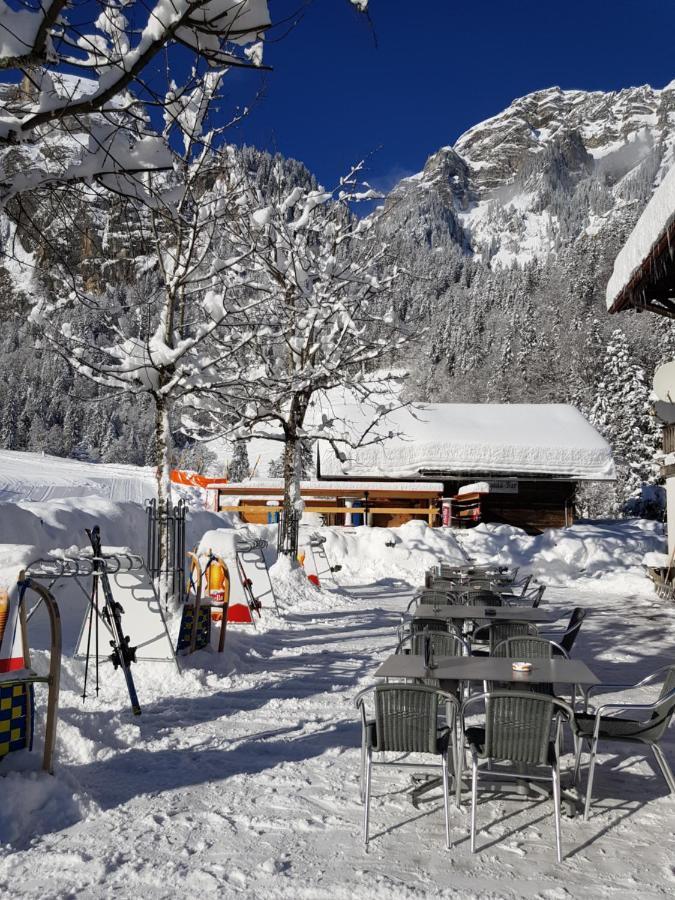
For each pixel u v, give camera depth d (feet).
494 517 110.42
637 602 57.31
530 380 272.72
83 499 54.39
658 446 169.89
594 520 114.93
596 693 25.54
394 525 102.68
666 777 16.14
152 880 12.11
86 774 17.15
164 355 32.60
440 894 11.75
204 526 78.59
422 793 16.24
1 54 13.60
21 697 15.53
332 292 56.39
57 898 11.50
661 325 242.78
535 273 410.11
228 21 14.16
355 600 56.34
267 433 56.70
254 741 19.90
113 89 14.58
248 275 52.42
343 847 13.53
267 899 11.58
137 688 25.27
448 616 27.32
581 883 12.22
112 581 26.89
